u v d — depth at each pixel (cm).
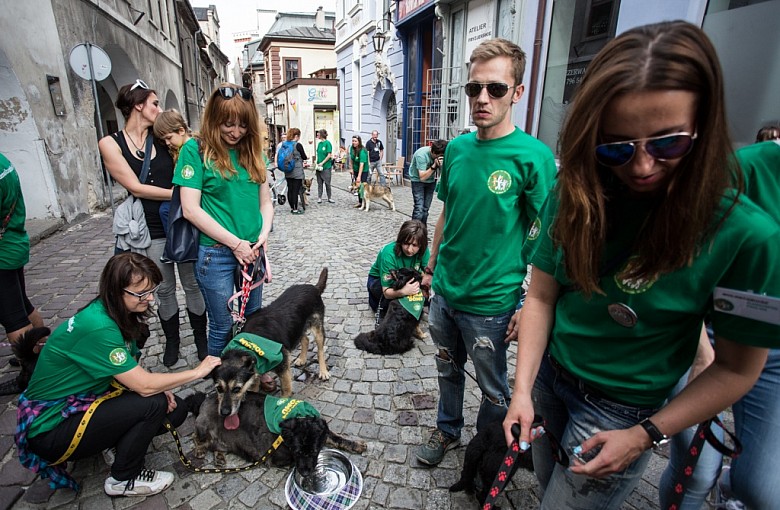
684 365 113
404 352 370
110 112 1455
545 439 152
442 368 230
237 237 272
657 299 103
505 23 829
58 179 779
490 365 202
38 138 728
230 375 236
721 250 91
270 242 736
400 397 307
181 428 275
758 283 88
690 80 80
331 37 3762
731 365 98
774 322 86
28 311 333
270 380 316
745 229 88
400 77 1427
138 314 216
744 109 373
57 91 779
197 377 232
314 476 228
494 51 171
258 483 230
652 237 96
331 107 2966
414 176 730
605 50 94
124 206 307
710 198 87
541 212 168
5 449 249
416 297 373
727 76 387
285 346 288
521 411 127
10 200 288
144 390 213
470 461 212
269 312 302
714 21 398
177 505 216
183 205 257
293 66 3772
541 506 143
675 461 170
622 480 122
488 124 179
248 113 253
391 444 258
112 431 208
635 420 120
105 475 234
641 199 102
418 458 240
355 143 1334
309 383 324
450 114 1099
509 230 186
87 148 892
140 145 308
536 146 180
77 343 199
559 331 133
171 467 242
